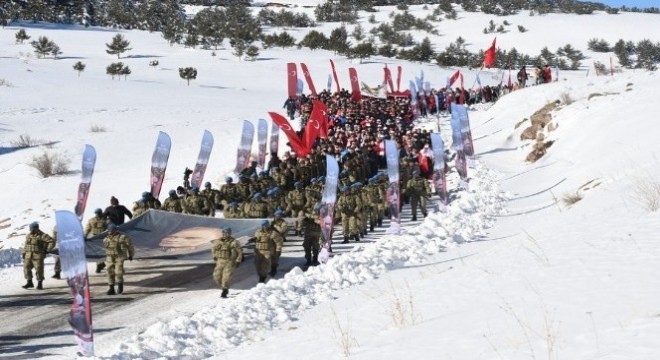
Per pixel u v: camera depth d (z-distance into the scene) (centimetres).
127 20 17025
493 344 1002
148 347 1591
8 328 1970
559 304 1145
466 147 3800
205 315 1833
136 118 6944
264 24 19400
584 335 934
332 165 2431
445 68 13775
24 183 5084
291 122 6228
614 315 1009
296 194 3216
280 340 1467
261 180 3597
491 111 6175
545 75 7119
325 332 1420
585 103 4800
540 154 4500
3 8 14862
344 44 14500
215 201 3450
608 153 3594
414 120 6303
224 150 5753
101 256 2367
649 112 4006
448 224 2889
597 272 1323
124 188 4941
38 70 9869
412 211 3366
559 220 2461
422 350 1057
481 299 1341
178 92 8956
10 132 6203
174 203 3156
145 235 2584
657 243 1482
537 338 978
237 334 1680
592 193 2875
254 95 9194
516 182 3909
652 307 1009
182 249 2448
